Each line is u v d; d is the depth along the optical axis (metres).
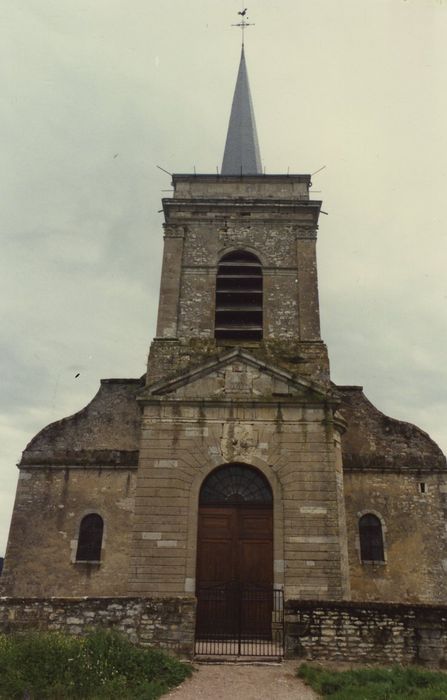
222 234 19.70
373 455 18.72
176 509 15.01
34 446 18.95
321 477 15.15
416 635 11.02
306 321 18.19
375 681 9.79
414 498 18.19
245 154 24.42
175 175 20.67
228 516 15.24
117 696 8.98
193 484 15.26
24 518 18.03
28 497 18.28
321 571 14.27
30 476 18.55
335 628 11.20
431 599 17.05
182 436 15.66
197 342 17.84
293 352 17.59
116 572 17.30
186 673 10.24
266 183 20.64
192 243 19.56
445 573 17.33
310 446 15.46
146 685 9.46
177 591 14.20
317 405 15.84
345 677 9.89
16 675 9.22
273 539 14.77
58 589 17.17
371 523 18.00
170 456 15.48
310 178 20.58
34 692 8.86
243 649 12.38
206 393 16.08
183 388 16.19
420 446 18.80
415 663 10.84
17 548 17.64
